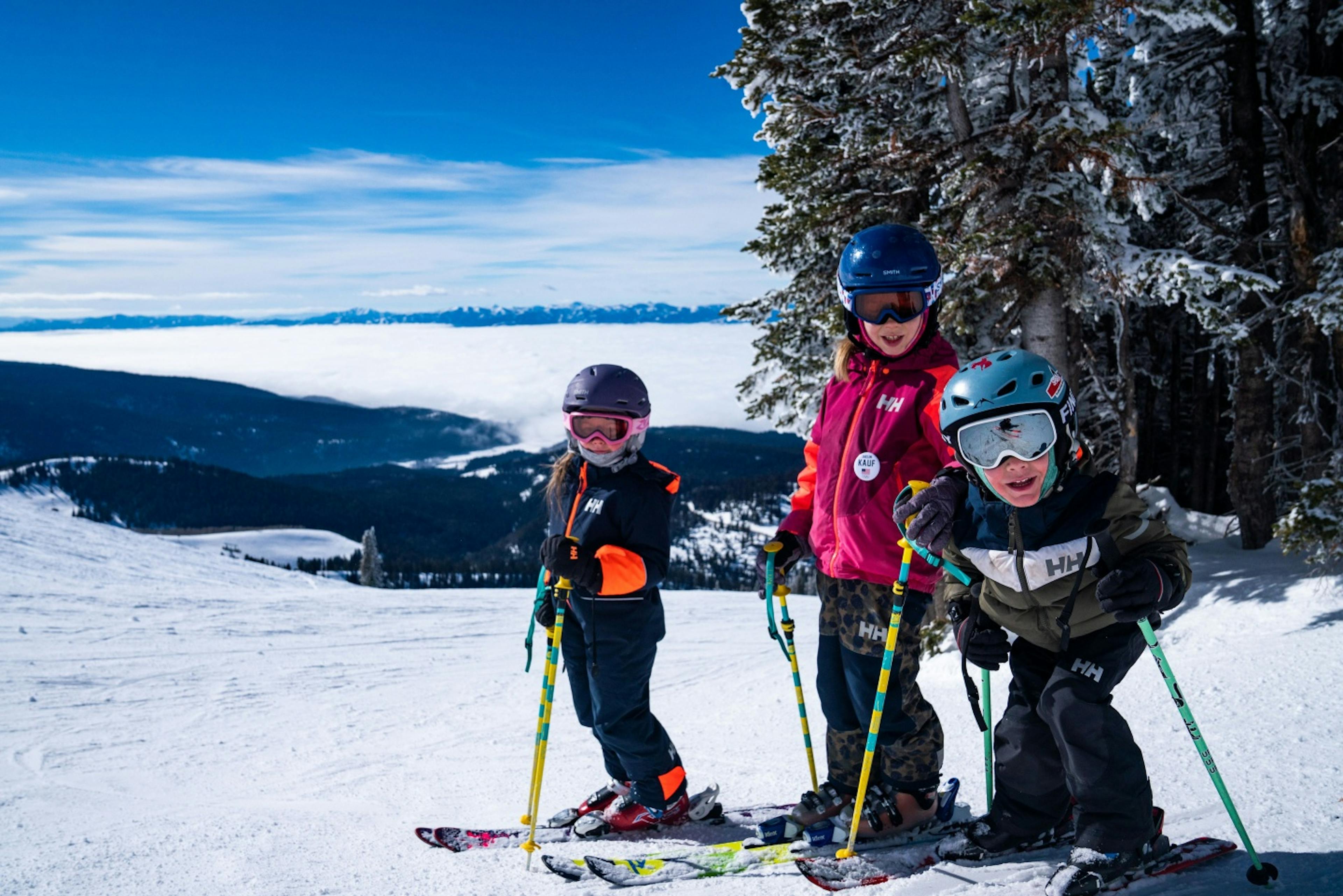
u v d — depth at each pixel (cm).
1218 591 689
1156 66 913
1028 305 731
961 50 700
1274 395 937
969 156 739
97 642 1331
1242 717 395
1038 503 209
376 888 262
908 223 833
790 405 959
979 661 231
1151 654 609
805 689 887
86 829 460
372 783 590
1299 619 591
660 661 1255
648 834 316
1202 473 1234
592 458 297
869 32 765
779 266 902
